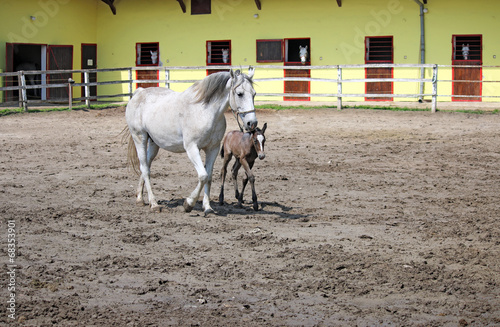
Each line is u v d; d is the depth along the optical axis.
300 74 25.05
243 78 8.09
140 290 5.68
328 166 12.70
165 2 26.12
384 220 8.41
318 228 7.96
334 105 22.56
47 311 5.16
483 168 12.52
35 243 7.09
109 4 26.42
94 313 5.16
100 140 16.11
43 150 14.55
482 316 5.21
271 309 5.31
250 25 25.22
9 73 20.92
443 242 7.34
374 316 5.20
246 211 8.91
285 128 18.08
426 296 5.64
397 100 24.09
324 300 5.52
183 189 10.47
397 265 6.44
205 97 8.16
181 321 5.03
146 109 8.98
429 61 23.56
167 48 26.34
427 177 11.61
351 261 6.55
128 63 26.91
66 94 25.83
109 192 10.11
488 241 7.39
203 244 7.17
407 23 23.58
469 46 23.30
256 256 6.73
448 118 19.41
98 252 6.82
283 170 12.24
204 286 5.83
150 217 8.46
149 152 9.41
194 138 8.30
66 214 8.48
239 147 8.82
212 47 26.16
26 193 9.87
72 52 25.89
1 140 15.98
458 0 22.97
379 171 12.19
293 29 24.78
